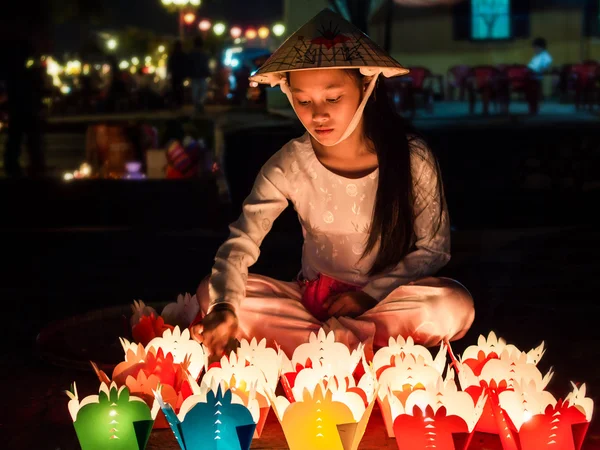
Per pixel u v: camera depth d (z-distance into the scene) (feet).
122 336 11.54
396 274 9.83
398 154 9.66
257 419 7.32
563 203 26.71
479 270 16.10
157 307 12.94
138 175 38.63
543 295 13.92
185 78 63.41
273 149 29.04
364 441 7.82
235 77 67.05
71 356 10.55
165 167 36.19
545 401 7.18
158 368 8.01
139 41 115.65
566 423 6.80
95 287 15.58
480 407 7.07
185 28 106.83
